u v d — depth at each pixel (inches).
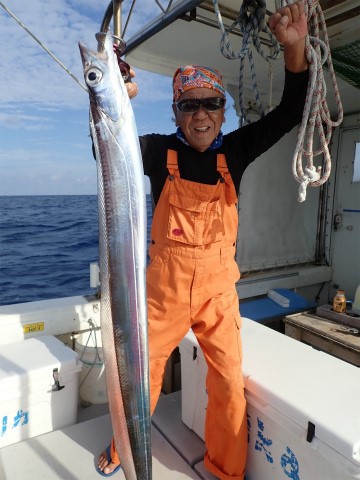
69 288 348.5
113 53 49.6
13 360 94.3
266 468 75.4
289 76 63.3
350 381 75.0
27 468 83.6
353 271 180.5
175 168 71.4
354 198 177.5
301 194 59.8
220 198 71.1
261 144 74.5
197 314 74.5
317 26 61.4
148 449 55.1
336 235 186.2
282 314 146.6
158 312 72.8
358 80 129.6
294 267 184.2
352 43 107.9
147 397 53.8
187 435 95.1
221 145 76.2
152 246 74.5
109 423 99.0
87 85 48.2
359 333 119.9
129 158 49.3
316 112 59.2
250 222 167.8
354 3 96.8
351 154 176.6
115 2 58.3
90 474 82.4
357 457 57.4
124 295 51.1
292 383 74.2
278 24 55.6
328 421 62.4
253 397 75.9
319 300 191.2
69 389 97.2
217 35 114.2
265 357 84.5
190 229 69.9
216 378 75.4
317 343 122.3
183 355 96.6
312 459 65.1
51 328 112.2
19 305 114.6
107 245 50.4
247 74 142.2
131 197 49.7
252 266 170.9
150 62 132.3
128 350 52.1
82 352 112.4
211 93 68.7
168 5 77.5
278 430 71.6
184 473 83.9
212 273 72.2
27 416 91.8
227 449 76.4
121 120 48.8
